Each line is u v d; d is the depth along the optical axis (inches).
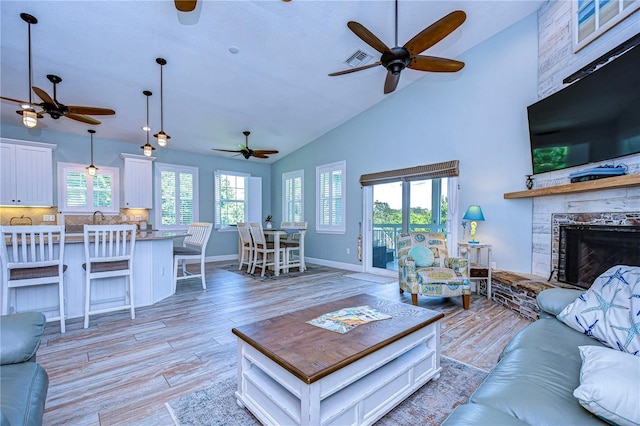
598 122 106.1
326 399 56.9
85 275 123.7
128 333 108.2
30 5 109.7
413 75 191.5
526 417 38.0
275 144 271.7
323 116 229.1
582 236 119.7
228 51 146.0
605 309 60.2
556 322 69.6
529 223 148.3
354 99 210.1
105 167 225.3
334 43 147.2
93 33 125.5
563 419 37.4
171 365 85.2
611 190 107.8
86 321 113.2
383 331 67.6
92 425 60.8
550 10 135.9
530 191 134.1
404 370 67.6
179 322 119.4
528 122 140.4
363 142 229.6
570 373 48.6
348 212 241.1
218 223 285.0
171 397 70.3
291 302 146.4
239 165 302.7
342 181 245.3
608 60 104.4
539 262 143.1
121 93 170.2
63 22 118.5
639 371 37.6
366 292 166.2
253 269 219.3
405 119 203.0
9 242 111.5
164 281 154.9
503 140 157.4
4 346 47.8
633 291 57.7
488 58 163.6
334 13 129.0
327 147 258.4
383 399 62.7
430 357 76.2
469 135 171.8
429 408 66.4
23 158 187.3
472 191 170.6
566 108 119.7
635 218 99.7
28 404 39.7
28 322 53.1
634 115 93.5
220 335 106.6
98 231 115.9
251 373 65.9
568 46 125.6
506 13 146.0
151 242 144.7
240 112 207.9
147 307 138.9
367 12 130.9
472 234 158.9
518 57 151.3
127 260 123.8
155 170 250.7
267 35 138.1
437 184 190.5
